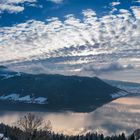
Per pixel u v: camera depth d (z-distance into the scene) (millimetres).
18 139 52000
